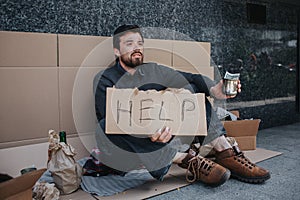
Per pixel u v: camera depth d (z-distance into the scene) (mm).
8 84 1531
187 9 2279
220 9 2490
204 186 1476
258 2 2768
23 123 1586
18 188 1060
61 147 1382
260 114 2883
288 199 1320
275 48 2971
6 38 1512
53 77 1665
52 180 1440
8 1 1544
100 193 1381
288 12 3061
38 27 1645
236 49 2633
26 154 1580
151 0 2076
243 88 2697
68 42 1706
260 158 1901
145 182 1513
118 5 1928
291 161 1855
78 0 1771
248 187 1461
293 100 3227
